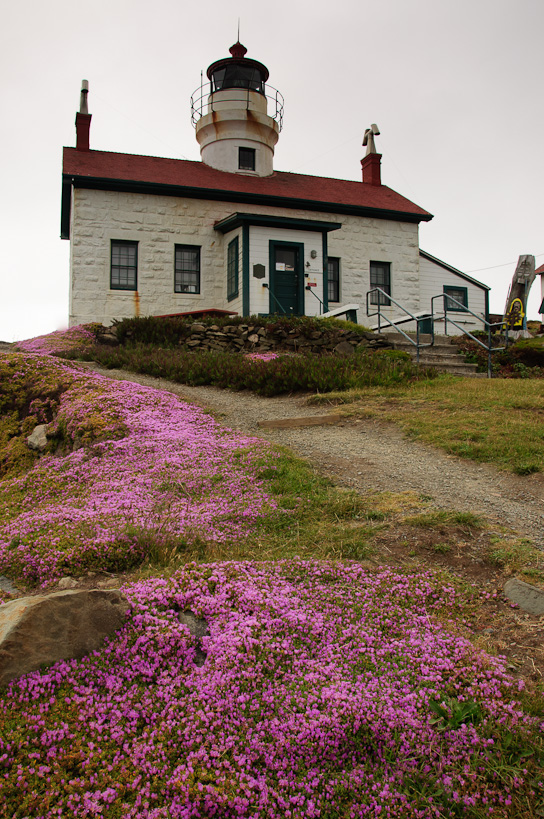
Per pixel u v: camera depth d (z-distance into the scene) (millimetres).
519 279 21219
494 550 5039
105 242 20734
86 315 20438
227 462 7543
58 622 3584
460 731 3111
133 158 23406
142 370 13750
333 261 23688
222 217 22141
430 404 10141
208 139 24812
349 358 13500
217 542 5449
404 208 24859
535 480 6699
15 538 5699
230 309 21375
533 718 3182
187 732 3121
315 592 4414
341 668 3588
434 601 4359
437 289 25547
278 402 11180
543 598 4215
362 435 8820
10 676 3320
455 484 6719
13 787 2730
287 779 2924
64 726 3088
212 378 12867
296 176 26219
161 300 21203
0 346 17016
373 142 27797
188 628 3949
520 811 2744
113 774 2889
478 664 3572
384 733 3127
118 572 5082
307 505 6156
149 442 8258
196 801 2748
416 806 2781
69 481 7500
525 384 11797
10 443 9578
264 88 25922
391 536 5398
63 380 10773
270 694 3404
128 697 3367
